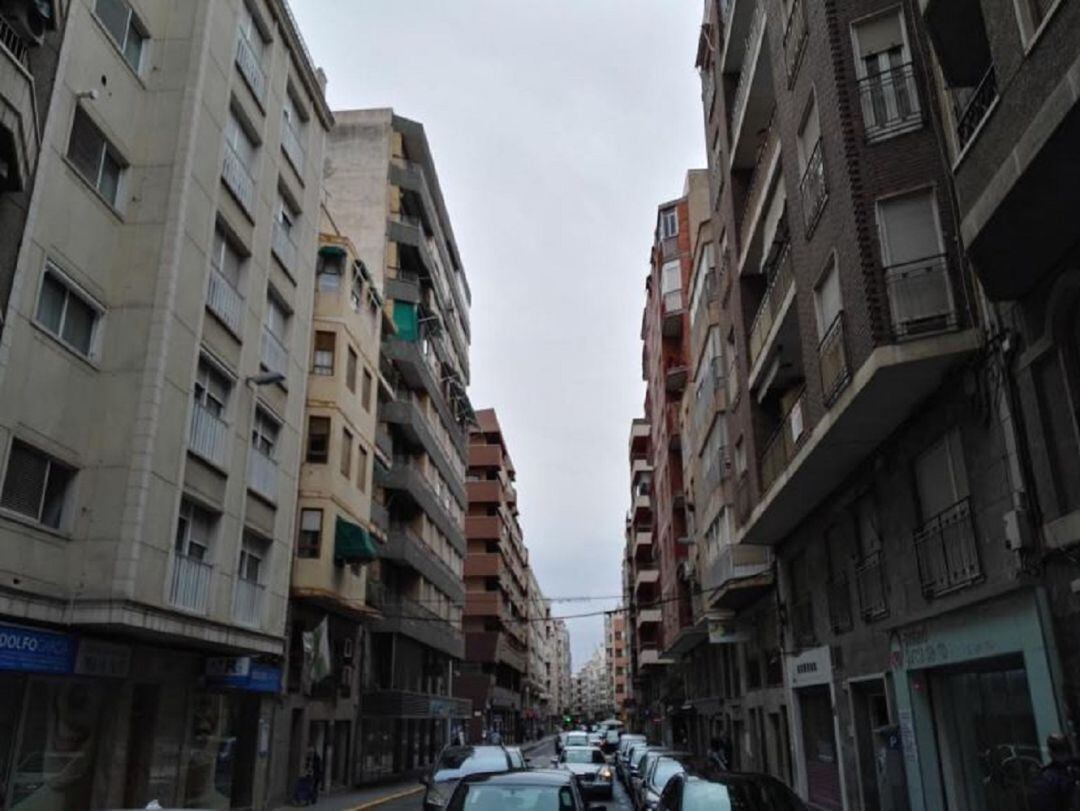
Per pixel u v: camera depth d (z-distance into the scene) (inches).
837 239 489.7
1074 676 331.9
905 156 452.4
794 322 645.3
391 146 1529.3
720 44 900.6
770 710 892.6
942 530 445.4
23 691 497.4
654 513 2101.4
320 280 1053.8
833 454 554.3
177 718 665.6
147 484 553.3
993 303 386.3
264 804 822.5
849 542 616.4
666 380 1638.8
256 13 800.3
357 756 1162.6
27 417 490.3
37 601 493.4
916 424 479.8
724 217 900.6
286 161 888.3
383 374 1427.2
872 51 488.4
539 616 4825.3
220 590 679.1
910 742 492.7
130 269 595.5
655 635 2374.5
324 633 916.0
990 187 316.8
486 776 364.5
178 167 621.3
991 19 331.6
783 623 807.1
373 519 1230.9
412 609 1453.0
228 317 718.5
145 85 638.5
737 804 349.7
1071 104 267.1
